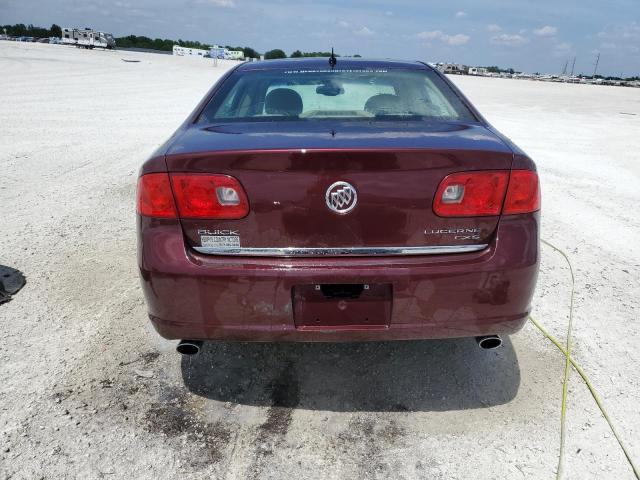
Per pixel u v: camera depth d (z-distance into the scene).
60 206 4.78
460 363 2.49
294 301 1.84
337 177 1.75
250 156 1.74
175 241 1.84
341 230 1.79
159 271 1.85
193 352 2.05
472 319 1.87
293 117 2.35
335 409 2.17
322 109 2.44
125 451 1.92
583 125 12.67
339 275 1.78
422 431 2.04
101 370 2.39
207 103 2.57
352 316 1.86
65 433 1.99
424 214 1.79
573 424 2.07
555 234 4.34
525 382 2.34
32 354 2.50
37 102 12.70
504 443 1.97
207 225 1.83
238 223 1.80
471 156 1.77
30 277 3.31
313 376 2.39
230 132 2.08
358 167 1.74
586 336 2.74
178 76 27.77
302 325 1.87
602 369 2.44
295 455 1.91
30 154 6.96
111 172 6.14
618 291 3.28
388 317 1.86
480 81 44.31
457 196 1.79
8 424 2.03
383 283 1.80
